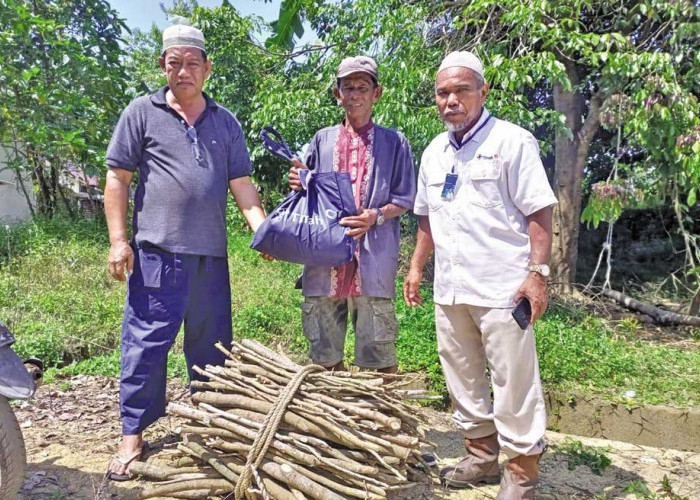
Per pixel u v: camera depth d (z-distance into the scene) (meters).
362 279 3.21
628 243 10.21
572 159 7.84
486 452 3.04
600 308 7.60
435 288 2.96
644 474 3.37
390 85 7.01
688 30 6.58
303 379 2.71
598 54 6.42
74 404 4.13
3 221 9.11
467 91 2.67
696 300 7.51
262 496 2.51
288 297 6.62
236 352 2.98
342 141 3.33
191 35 3.04
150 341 3.09
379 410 2.74
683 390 4.35
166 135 3.10
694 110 6.63
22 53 7.90
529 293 2.57
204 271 3.20
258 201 3.38
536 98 8.66
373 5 7.39
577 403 4.24
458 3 7.61
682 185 7.23
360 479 2.49
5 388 2.27
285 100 8.13
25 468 2.39
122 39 9.64
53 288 6.52
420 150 6.91
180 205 3.08
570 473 3.35
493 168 2.68
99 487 2.88
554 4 6.68
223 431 2.62
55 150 7.91
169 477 2.76
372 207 3.25
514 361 2.66
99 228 8.98
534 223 2.64
